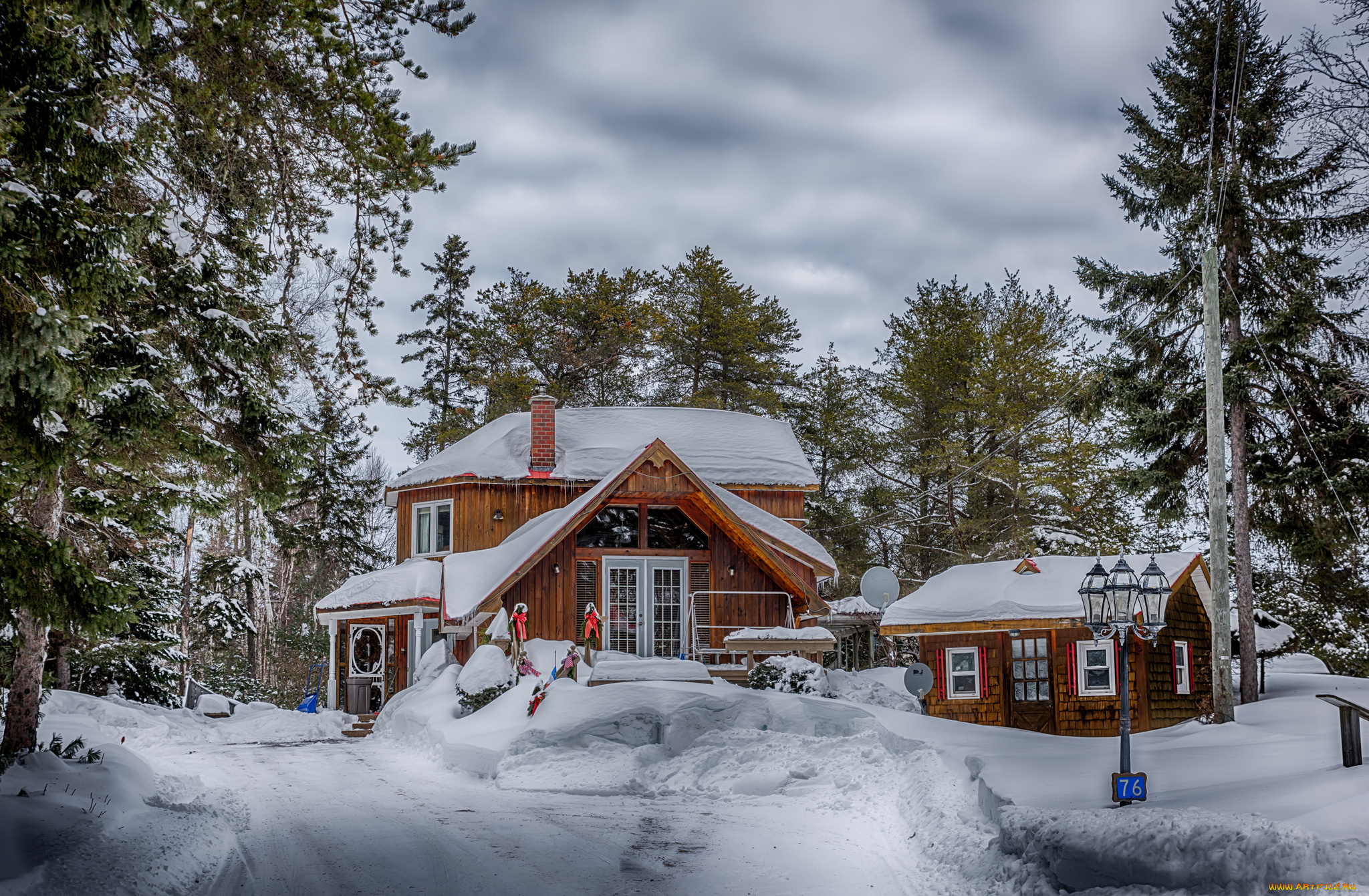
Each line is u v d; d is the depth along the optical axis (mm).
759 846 11469
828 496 48344
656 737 17984
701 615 27594
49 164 10766
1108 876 7422
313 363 17062
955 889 8914
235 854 11000
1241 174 24453
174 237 14578
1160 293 25344
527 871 10250
